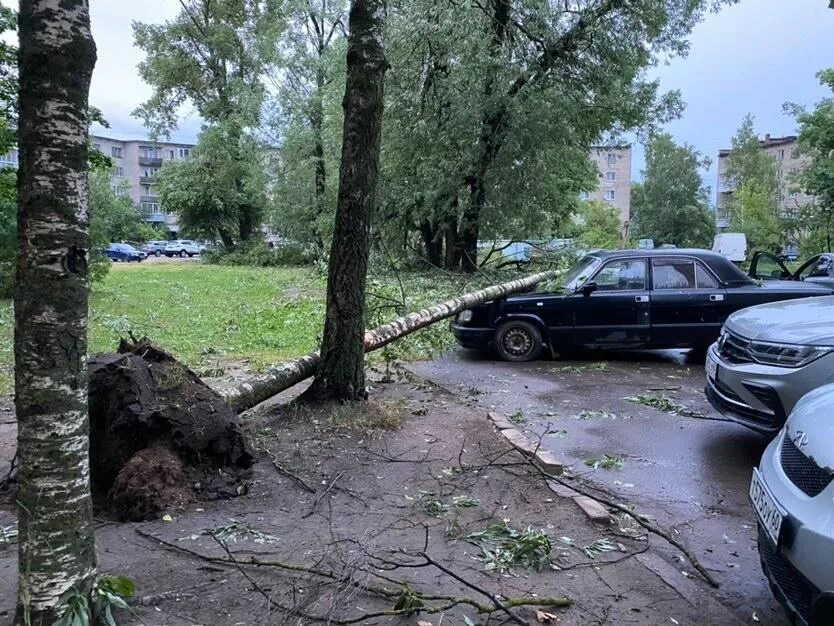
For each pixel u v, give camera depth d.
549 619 3.12
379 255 13.82
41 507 2.54
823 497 2.68
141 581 3.32
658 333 10.02
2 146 10.57
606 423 6.87
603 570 3.65
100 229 22.31
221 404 4.93
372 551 3.74
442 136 20.03
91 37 2.51
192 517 4.20
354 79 6.04
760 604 3.42
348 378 6.40
